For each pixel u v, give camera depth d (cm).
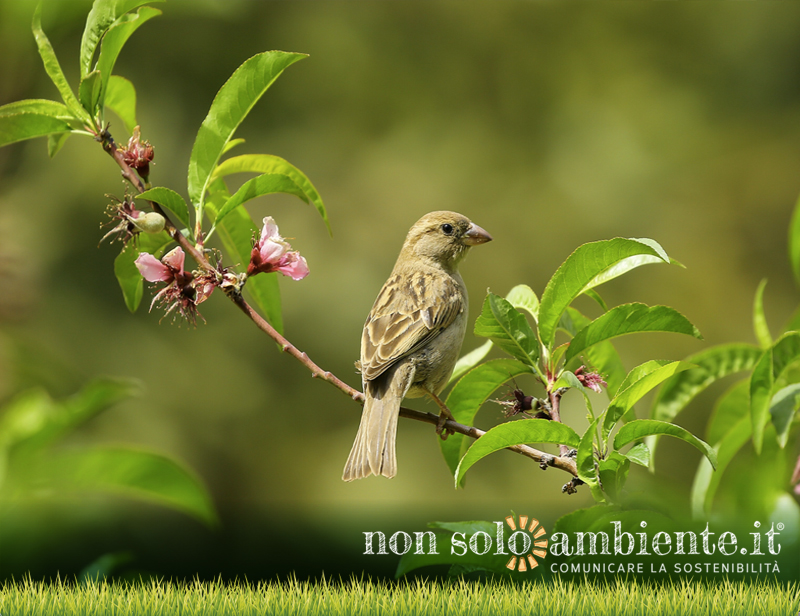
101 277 1441
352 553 1210
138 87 1560
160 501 446
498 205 1703
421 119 1772
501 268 1655
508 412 504
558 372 515
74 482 429
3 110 469
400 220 1666
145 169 489
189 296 475
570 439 436
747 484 582
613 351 545
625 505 442
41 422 423
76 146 1445
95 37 481
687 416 1532
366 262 1628
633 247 471
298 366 1576
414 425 1584
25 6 634
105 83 483
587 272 488
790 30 1877
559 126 1791
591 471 438
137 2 480
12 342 715
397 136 1755
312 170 1714
